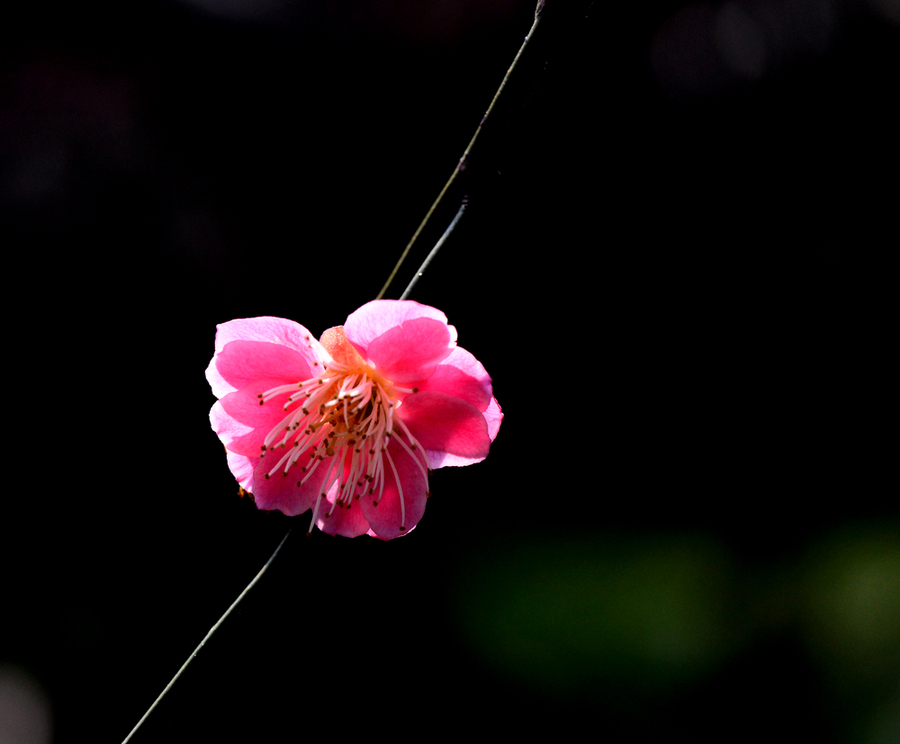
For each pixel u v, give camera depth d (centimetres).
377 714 71
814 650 64
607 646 69
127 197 87
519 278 93
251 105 92
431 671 73
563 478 95
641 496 95
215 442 86
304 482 39
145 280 86
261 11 92
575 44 38
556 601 75
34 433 82
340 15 94
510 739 66
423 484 39
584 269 96
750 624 69
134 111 88
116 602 80
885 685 59
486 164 38
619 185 95
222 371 39
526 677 69
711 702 65
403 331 39
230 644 38
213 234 90
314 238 94
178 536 83
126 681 77
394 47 96
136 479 84
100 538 82
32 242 83
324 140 94
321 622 74
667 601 73
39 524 80
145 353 86
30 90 84
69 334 84
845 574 69
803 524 87
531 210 90
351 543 78
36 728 72
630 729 64
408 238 96
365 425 39
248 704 67
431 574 82
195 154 90
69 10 84
